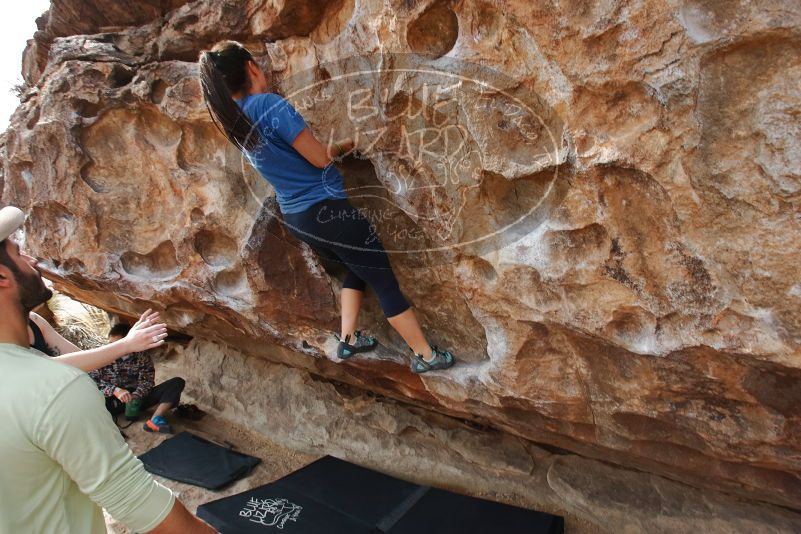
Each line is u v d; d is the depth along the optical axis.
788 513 2.15
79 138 2.95
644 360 1.65
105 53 2.86
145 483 1.19
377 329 2.49
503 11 1.51
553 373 1.94
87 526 1.22
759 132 1.27
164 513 1.21
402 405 3.22
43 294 1.27
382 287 2.10
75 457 1.10
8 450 1.08
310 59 2.16
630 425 1.91
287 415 3.64
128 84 2.77
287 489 2.91
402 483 2.89
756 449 1.63
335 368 3.02
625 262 1.54
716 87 1.30
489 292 1.90
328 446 3.39
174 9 2.77
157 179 2.89
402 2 1.70
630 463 2.39
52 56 3.05
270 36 2.29
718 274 1.39
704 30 1.26
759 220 1.31
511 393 2.06
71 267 3.29
